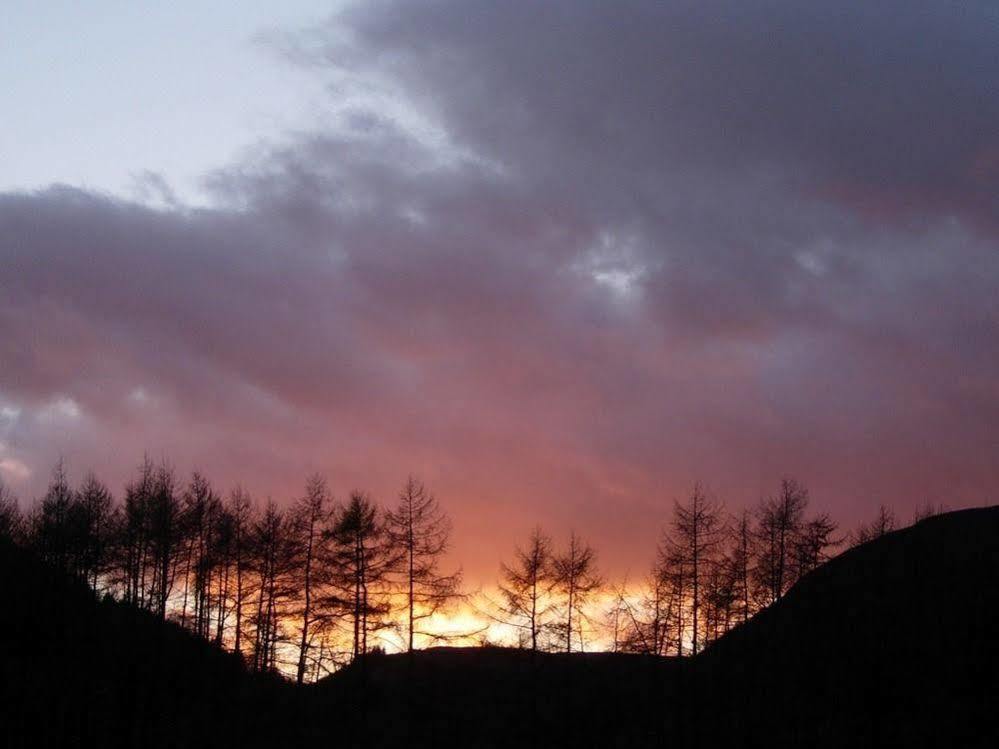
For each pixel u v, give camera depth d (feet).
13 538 185.88
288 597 166.20
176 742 139.44
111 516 184.55
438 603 161.27
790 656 176.35
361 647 159.12
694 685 172.14
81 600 171.22
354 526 161.38
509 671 177.06
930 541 208.85
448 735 155.12
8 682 138.62
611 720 162.81
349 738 151.33
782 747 150.20
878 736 148.87
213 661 168.35
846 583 196.44
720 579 178.29
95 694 144.25
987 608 178.70
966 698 154.40
